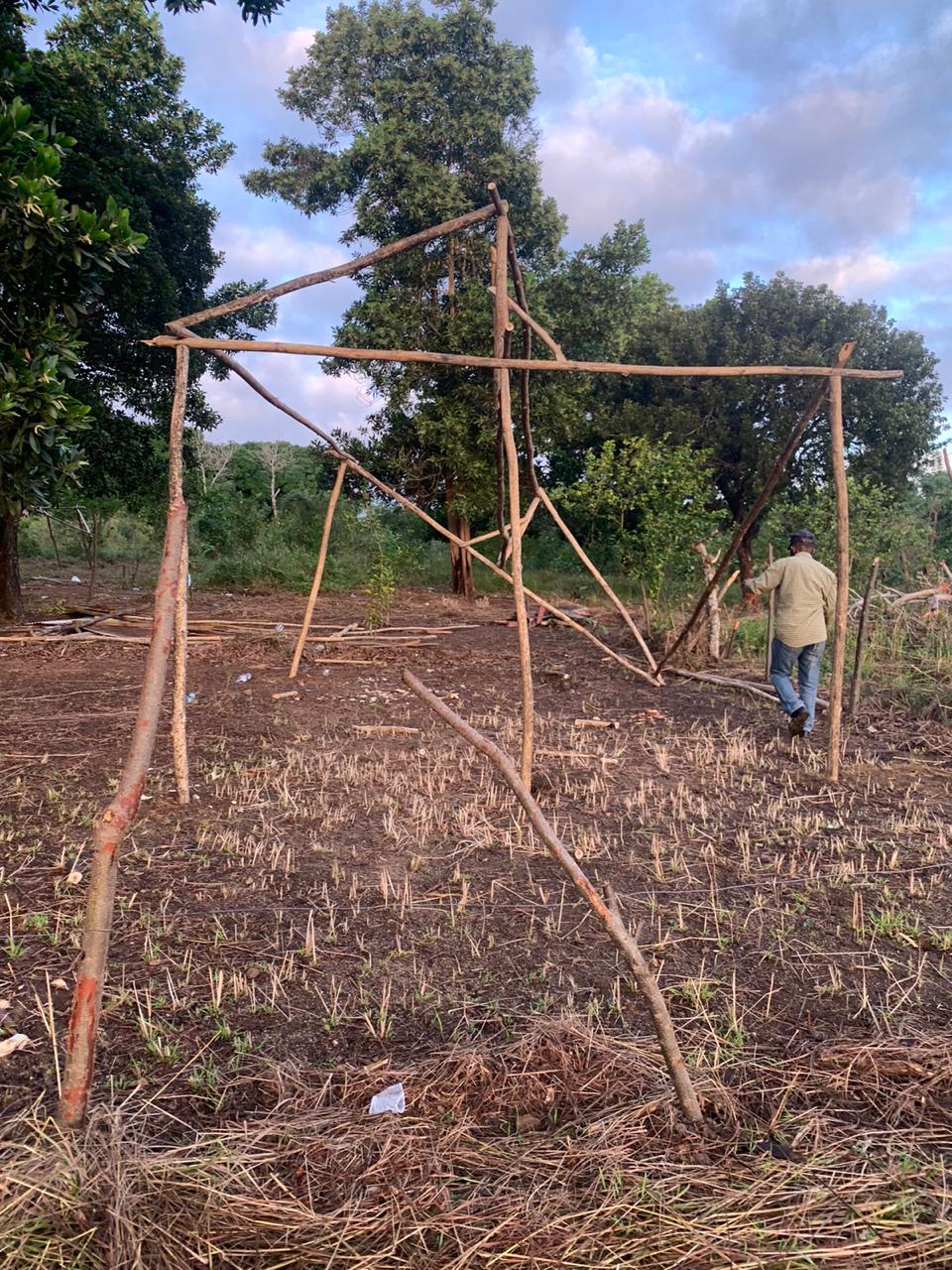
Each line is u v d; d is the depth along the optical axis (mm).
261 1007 3199
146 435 15266
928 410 18875
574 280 18219
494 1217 2225
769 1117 2646
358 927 3867
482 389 17359
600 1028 3068
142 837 4859
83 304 8109
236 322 15562
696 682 9828
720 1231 2166
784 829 5227
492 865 4605
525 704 5727
